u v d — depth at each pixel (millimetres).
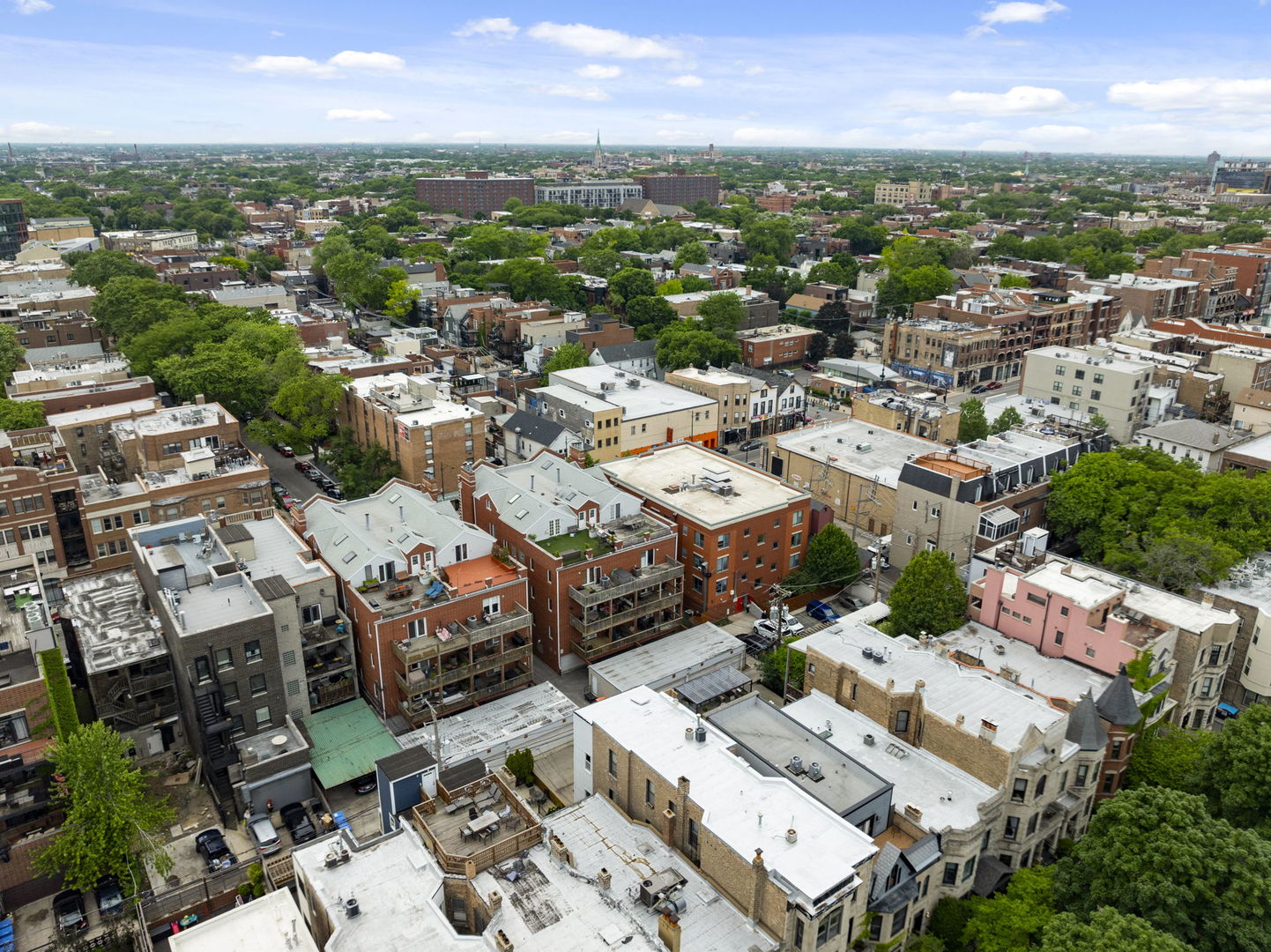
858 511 110938
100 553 97062
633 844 52062
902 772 58844
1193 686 72500
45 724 63469
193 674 64875
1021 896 52344
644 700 60500
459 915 49156
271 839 62000
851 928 46594
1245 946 43875
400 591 75062
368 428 128125
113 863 57094
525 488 94375
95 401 127875
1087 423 126062
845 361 187875
